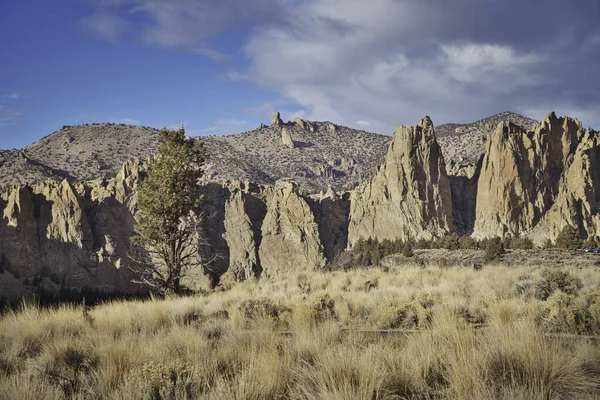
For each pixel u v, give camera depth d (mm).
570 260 37688
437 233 167750
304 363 6859
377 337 9242
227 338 9273
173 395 6156
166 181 33312
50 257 156875
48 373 7441
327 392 5574
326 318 12688
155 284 34250
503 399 5125
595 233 147250
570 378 5836
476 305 12531
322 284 24719
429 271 25703
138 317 14477
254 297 19031
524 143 169250
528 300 12695
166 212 33781
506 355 6449
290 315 12945
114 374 7129
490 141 174500
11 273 144875
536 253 46062
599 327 9406
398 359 6586
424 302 13922
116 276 160250
